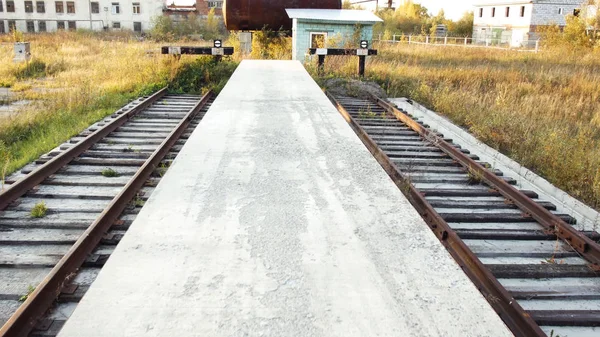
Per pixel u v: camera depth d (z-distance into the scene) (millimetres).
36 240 5199
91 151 8609
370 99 15359
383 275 3246
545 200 7188
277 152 6094
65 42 35344
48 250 5055
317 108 9164
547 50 33469
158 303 2873
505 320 3787
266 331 2654
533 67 23797
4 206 6004
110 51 27797
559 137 9906
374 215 4215
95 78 17891
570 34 35281
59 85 17281
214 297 2945
